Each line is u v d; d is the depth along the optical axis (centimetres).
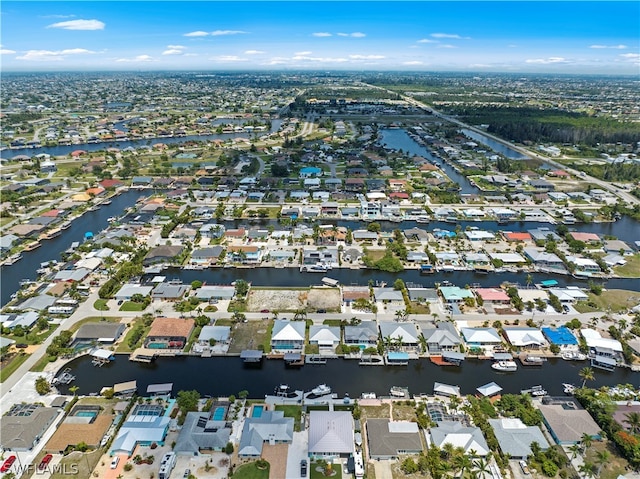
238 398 10688
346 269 17125
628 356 11900
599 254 18250
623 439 9038
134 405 10456
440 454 9019
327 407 10450
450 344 12362
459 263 17538
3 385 11050
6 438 9181
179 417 9956
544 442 9250
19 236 19638
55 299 14688
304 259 17288
